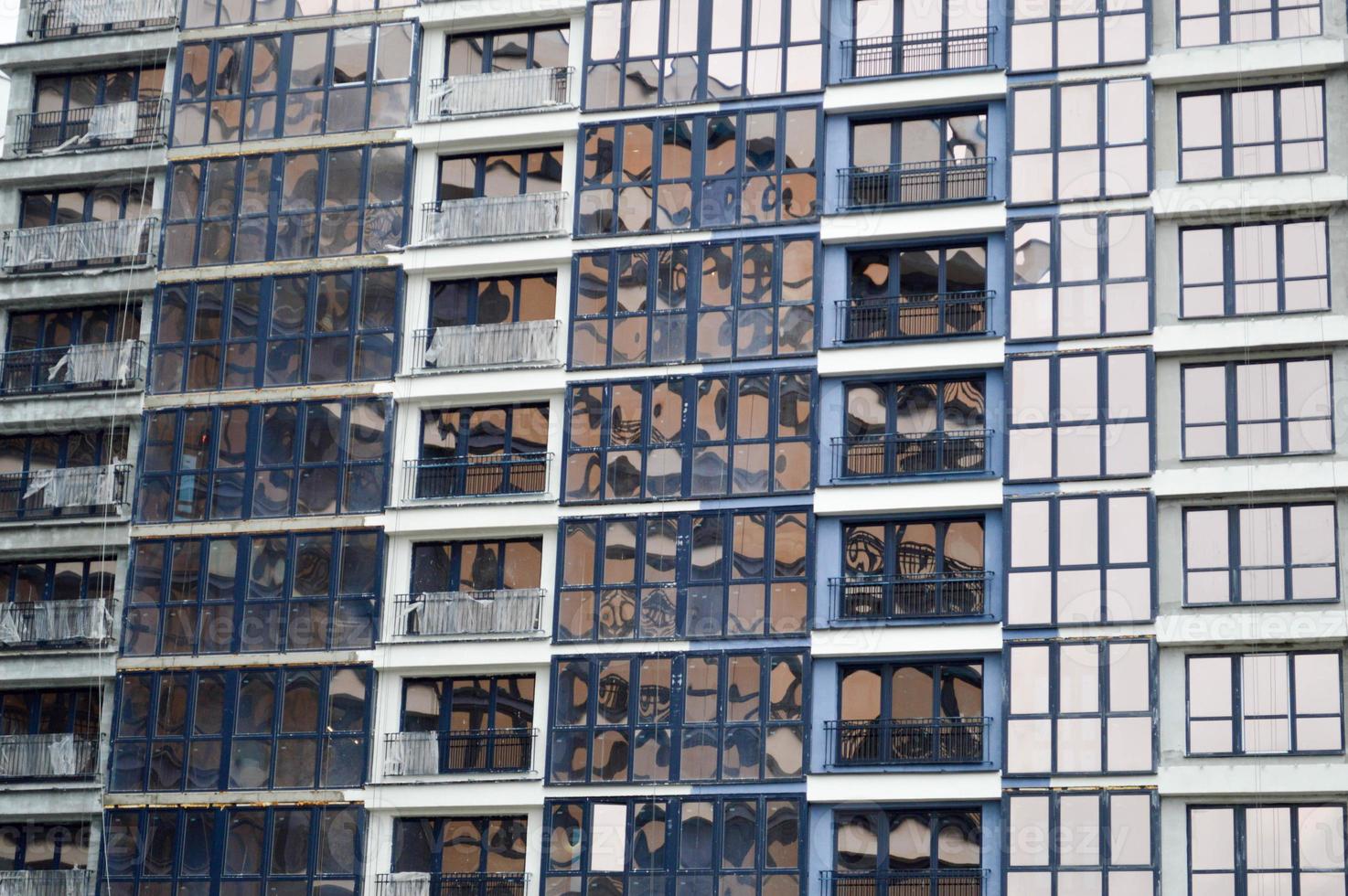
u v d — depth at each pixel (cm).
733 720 10894
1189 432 10900
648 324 11544
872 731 10850
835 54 11794
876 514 11088
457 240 11912
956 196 11475
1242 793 10356
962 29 11675
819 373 11312
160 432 11969
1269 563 10662
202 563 11712
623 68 11956
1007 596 10794
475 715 11312
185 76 12525
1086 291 11112
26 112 12850
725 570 11112
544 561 11438
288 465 11756
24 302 12456
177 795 11375
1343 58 11119
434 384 11712
